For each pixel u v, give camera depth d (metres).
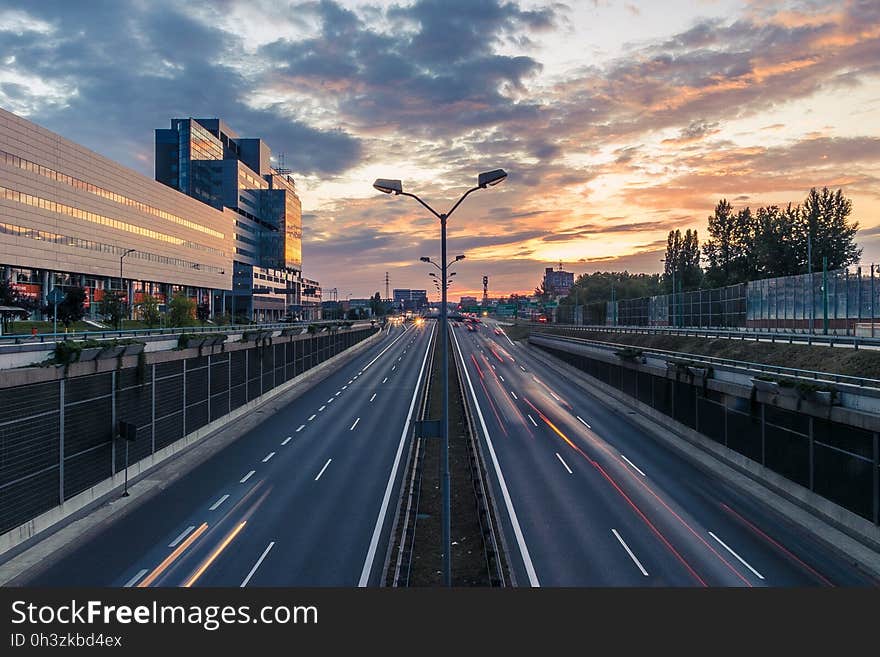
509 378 72.69
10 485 20.77
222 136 182.12
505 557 20.36
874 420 20.47
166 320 88.75
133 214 102.88
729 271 111.31
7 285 68.12
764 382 27.91
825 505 23.84
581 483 29.84
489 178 19.47
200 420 39.56
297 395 59.09
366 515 24.92
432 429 18.03
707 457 34.56
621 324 111.56
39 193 78.94
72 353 24.06
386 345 120.25
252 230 180.38
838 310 48.72
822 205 89.38
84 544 21.78
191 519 24.45
